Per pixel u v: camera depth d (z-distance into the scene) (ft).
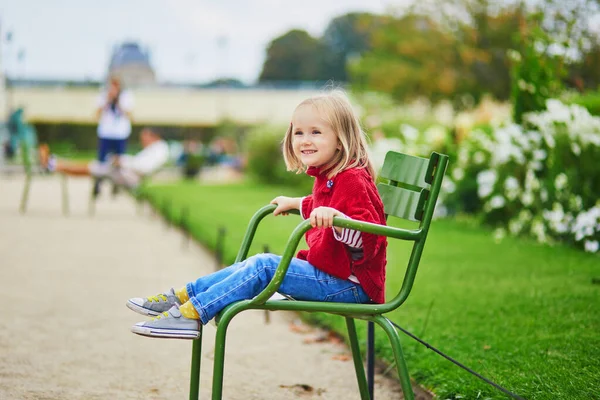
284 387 12.07
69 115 129.39
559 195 24.41
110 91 42.47
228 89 137.49
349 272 8.63
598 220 22.00
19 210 40.11
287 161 9.91
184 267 24.02
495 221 30.30
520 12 58.65
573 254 22.02
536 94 27.53
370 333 10.77
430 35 65.92
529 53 27.66
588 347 12.33
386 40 70.79
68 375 12.32
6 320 16.03
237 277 8.46
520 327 13.83
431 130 37.81
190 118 132.16
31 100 128.47
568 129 23.73
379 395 11.60
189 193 53.88
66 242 28.86
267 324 16.40
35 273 22.04
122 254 26.37
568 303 15.38
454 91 64.80
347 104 9.23
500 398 10.26
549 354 12.12
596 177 23.41
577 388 10.44
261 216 10.02
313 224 7.96
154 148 41.93
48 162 38.58
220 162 108.58
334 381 12.41
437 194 8.38
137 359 13.44
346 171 8.87
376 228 8.05
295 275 8.49
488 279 18.42
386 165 9.52
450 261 21.44
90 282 20.97
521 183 27.68
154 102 131.95
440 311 15.34
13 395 11.09
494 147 29.07
